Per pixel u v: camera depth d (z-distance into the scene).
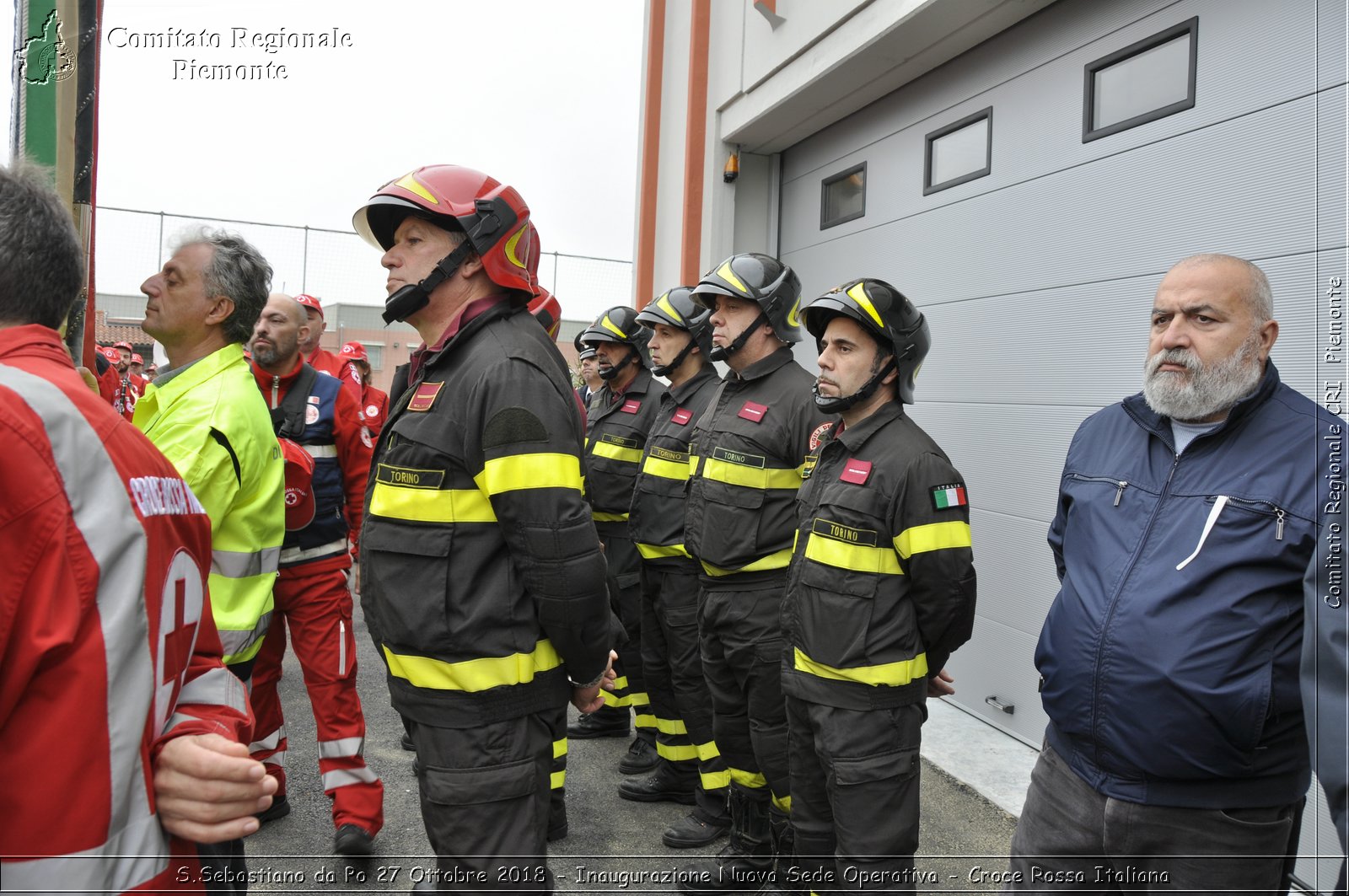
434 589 1.95
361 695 5.18
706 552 3.06
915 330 2.52
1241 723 1.69
